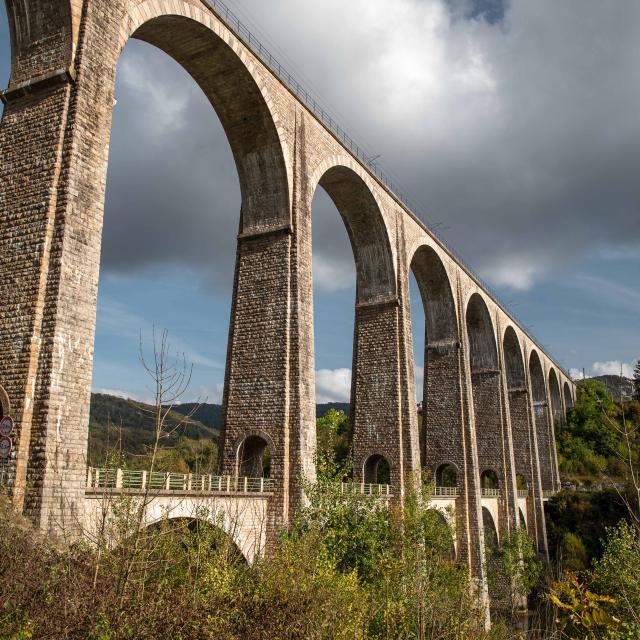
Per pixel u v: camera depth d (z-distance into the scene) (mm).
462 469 49750
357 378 42625
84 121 19422
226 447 30031
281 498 27625
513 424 73250
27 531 15062
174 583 14461
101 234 19531
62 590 11312
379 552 27328
